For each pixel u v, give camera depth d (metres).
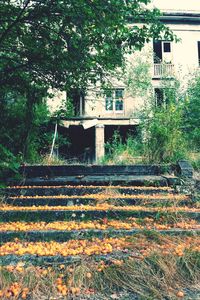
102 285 2.60
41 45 5.15
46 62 5.39
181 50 16.50
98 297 2.45
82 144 15.86
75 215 4.12
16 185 5.46
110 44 4.81
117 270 2.72
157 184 5.43
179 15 16.39
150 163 6.82
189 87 12.53
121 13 4.21
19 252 2.98
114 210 4.16
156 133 7.08
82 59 5.05
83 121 14.38
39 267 2.79
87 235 3.49
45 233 3.46
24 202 4.66
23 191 5.02
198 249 3.06
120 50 5.27
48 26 4.91
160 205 4.46
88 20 4.30
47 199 4.68
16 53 5.63
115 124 14.93
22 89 6.13
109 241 3.33
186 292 2.53
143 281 2.64
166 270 2.70
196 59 16.53
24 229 3.56
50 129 8.60
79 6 4.03
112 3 3.99
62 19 4.51
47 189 5.07
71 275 2.66
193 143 8.09
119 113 15.41
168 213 4.10
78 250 3.08
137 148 8.35
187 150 7.52
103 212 4.14
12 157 4.79
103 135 14.70
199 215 4.13
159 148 7.07
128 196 4.82
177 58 16.44
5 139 6.40
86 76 5.84
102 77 6.02
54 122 7.89
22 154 6.54
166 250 3.04
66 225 3.78
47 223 4.01
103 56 5.14
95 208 4.29
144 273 2.69
